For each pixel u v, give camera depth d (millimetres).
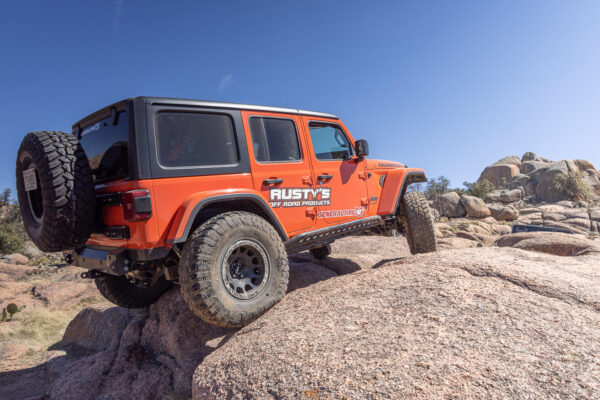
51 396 3289
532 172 66938
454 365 1643
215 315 2664
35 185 2979
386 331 2025
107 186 2947
